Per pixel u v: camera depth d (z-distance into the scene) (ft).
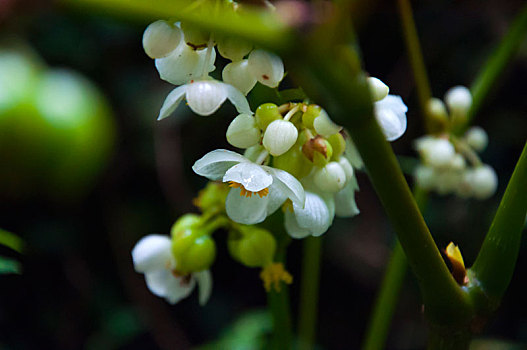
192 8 0.86
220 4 0.86
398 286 1.20
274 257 1.02
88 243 2.33
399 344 2.35
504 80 2.23
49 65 2.23
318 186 0.93
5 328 2.22
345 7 0.77
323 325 2.45
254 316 1.48
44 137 1.31
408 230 0.87
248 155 0.94
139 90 2.29
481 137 1.31
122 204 2.32
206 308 2.36
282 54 0.77
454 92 1.23
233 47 0.89
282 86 1.86
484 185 1.28
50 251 2.27
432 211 2.30
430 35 2.28
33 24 2.12
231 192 0.95
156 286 1.05
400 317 2.38
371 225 2.36
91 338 2.27
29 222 2.25
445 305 0.92
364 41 2.31
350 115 0.81
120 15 0.75
